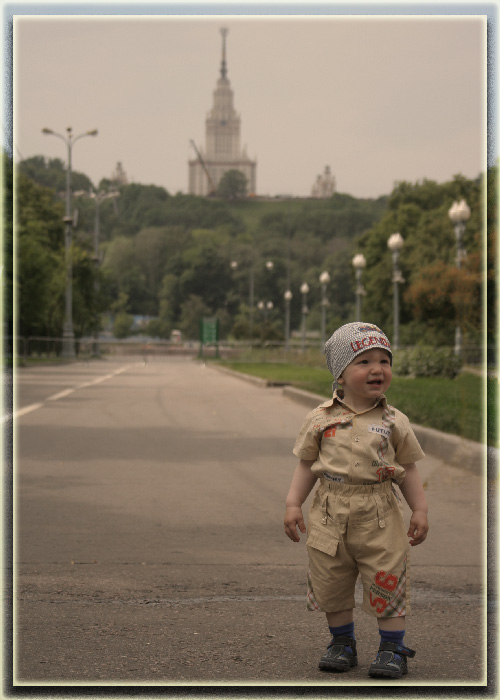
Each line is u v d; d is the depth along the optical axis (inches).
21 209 2453.2
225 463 431.2
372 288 2787.9
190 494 345.7
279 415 694.5
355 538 158.4
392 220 3026.6
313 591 162.4
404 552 159.2
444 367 1125.7
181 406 776.3
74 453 462.3
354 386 161.0
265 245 6761.8
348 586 161.6
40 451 469.1
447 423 482.0
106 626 184.2
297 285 6171.3
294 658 165.6
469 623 188.5
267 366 1835.6
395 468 160.2
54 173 5797.2
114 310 6294.3
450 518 299.4
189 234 7317.9
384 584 156.6
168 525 288.0
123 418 658.8
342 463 160.2
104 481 374.6
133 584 218.1
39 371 1512.1
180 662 162.2
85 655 165.9
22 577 223.3
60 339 2197.3
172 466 419.8
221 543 263.4
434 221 2620.6
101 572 229.1
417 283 1339.8
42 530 278.8
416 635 180.4
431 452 441.1
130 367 1855.3
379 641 177.6
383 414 162.4
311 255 6692.9
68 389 1016.2
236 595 209.2
